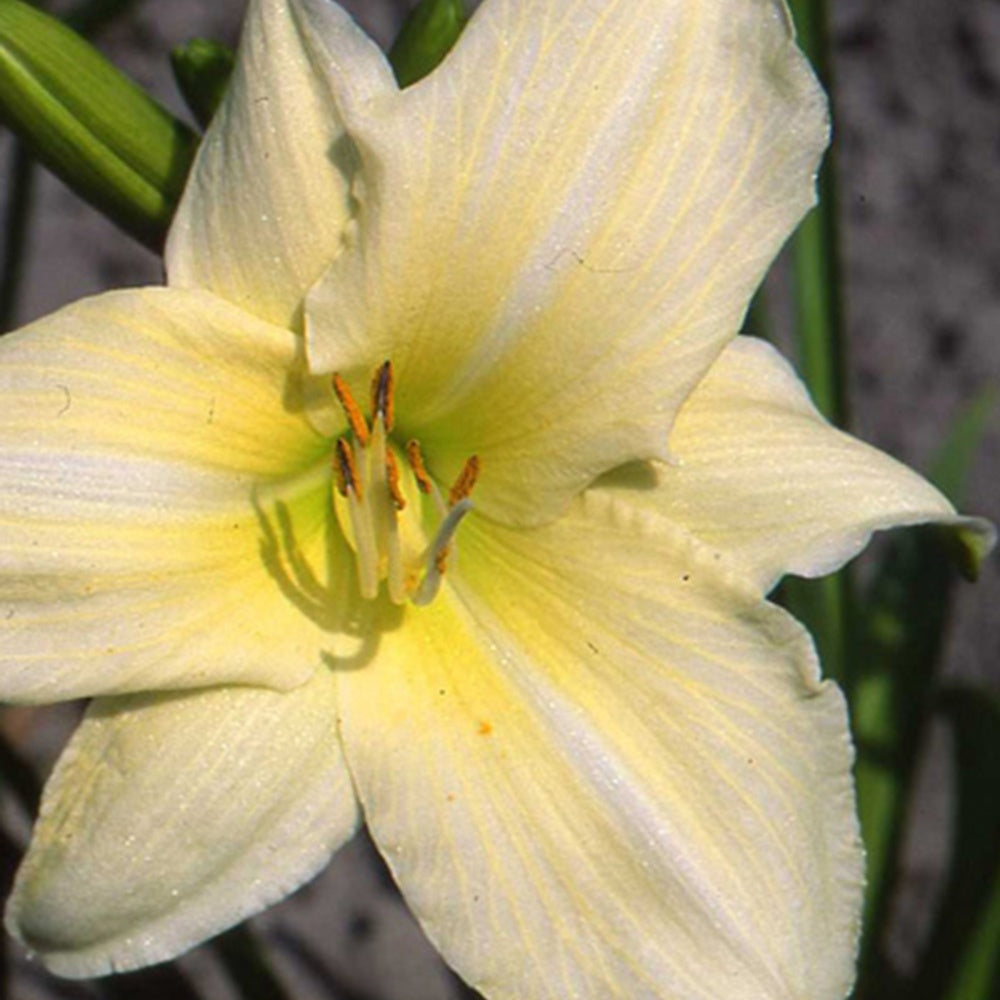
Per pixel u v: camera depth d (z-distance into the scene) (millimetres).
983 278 707
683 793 395
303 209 388
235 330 388
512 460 409
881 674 510
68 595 376
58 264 666
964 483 683
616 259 396
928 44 710
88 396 380
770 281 681
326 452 405
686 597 399
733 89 393
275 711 392
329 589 404
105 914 380
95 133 422
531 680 403
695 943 390
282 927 625
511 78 388
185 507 387
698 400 412
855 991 509
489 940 389
